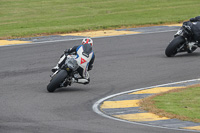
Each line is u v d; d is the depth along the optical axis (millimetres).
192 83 44719
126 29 88938
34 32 83500
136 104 35656
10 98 37656
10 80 46156
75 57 40375
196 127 28453
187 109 33500
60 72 40094
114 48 67500
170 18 103688
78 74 40781
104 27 90750
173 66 54031
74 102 36469
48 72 50719
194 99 36906
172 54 60562
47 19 107250
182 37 59906
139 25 94562
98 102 36688
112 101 37062
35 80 46281
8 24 99812
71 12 119188
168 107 34125
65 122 29156
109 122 29375
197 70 51594
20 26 96000
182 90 40562
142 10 121375
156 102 35938
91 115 31688
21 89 41750
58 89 42094
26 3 134250
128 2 137000
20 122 28922
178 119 30688
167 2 137375
